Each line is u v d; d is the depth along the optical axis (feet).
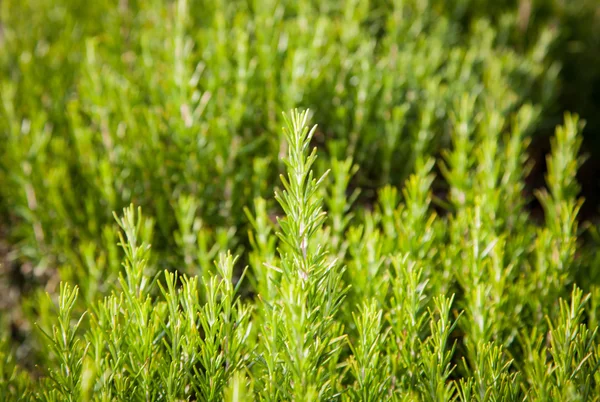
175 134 3.80
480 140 4.02
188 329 3.02
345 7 4.81
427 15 5.15
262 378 3.01
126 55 4.52
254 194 3.75
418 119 4.11
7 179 3.96
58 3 5.21
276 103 3.98
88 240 3.81
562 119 5.40
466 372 3.19
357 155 4.00
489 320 3.24
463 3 5.38
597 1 6.08
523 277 3.43
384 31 5.13
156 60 4.23
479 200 3.51
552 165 3.73
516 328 3.33
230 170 3.79
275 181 3.87
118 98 3.98
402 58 4.22
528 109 3.94
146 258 3.06
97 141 3.99
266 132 3.95
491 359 3.05
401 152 4.00
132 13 5.05
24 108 4.15
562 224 3.53
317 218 2.92
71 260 3.78
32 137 3.92
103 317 3.13
